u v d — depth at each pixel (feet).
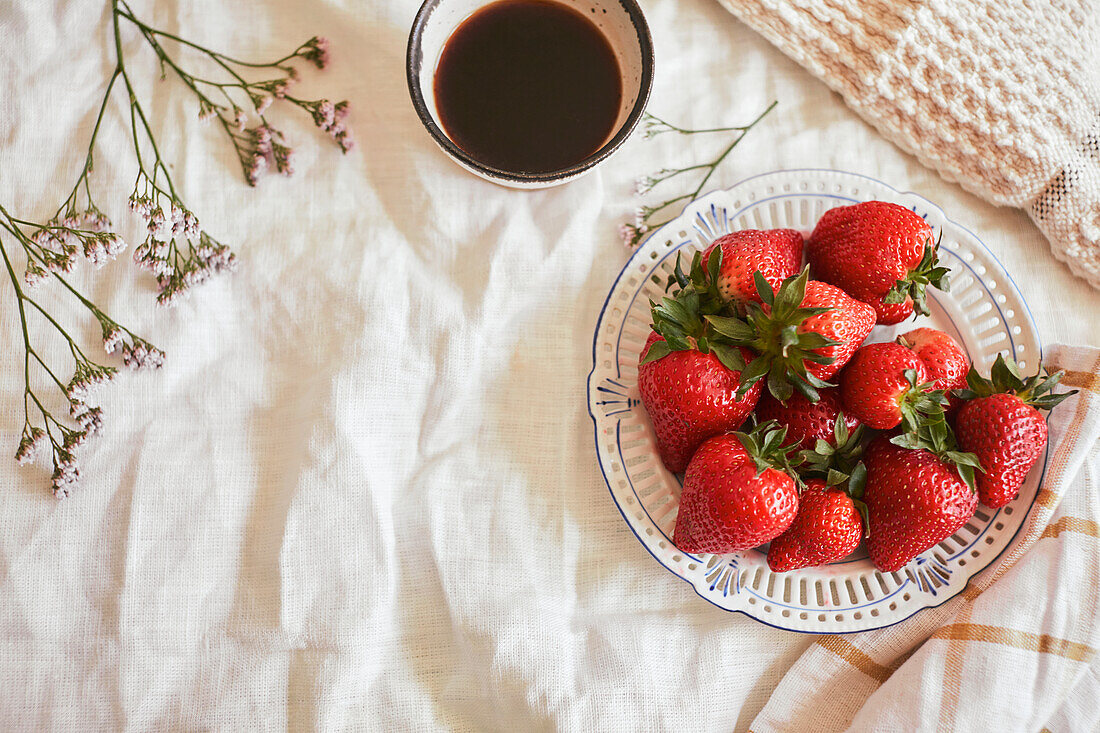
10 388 1.75
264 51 1.82
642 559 1.77
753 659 1.75
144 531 1.74
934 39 1.76
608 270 1.82
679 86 1.84
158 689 1.72
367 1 1.80
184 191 1.79
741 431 1.68
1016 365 1.72
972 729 1.65
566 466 1.77
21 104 1.78
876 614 1.69
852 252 1.64
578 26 1.73
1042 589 1.68
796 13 1.79
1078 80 1.74
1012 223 1.83
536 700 1.71
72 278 1.77
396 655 1.76
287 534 1.73
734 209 1.76
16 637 1.72
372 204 1.81
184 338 1.77
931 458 1.61
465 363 1.77
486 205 1.80
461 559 1.75
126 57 1.80
